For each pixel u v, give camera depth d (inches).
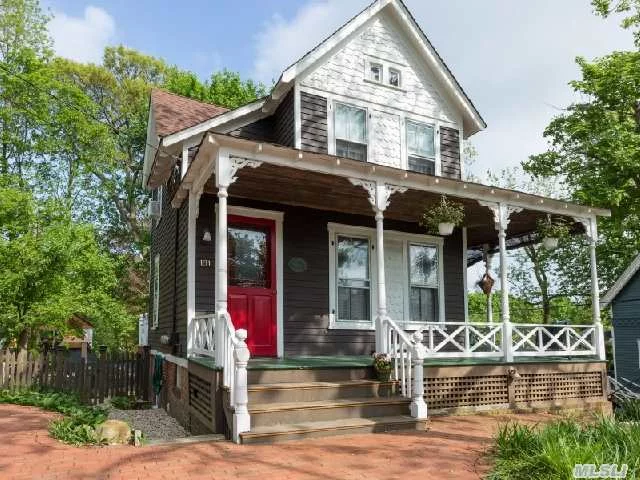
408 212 431.5
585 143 671.1
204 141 279.3
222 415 255.3
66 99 867.4
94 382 480.7
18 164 888.9
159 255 524.7
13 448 215.5
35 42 871.7
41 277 514.9
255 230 395.2
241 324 374.3
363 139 424.2
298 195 382.6
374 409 272.2
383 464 195.3
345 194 380.5
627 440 183.2
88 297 539.5
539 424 288.8
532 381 369.1
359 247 437.4
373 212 432.8
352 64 429.4
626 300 703.7
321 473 182.5
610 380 573.3
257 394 258.4
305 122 398.0
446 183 355.9
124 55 1184.8
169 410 424.2
